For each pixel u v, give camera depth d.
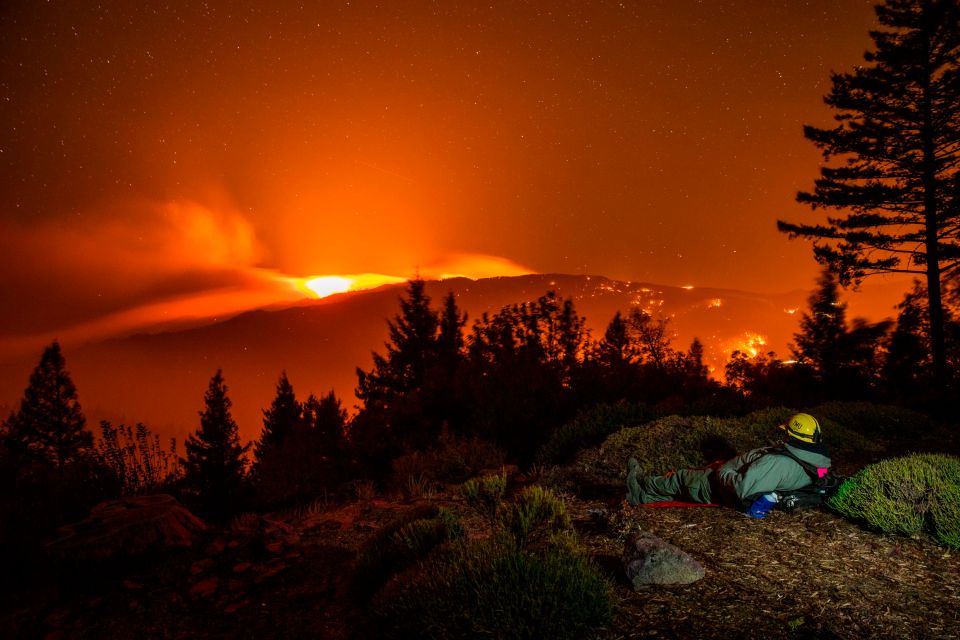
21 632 4.06
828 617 3.39
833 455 7.23
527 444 10.72
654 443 6.75
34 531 5.66
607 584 3.57
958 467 4.71
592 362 15.44
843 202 20.11
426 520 4.55
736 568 4.04
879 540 4.36
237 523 6.47
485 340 22.16
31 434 33.84
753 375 26.52
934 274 19.14
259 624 4.07
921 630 3.25
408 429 13.69
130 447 9.03
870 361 24.19
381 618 3.54
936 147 19.55
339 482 11.59
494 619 3.16
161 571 4.87
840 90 20.30
